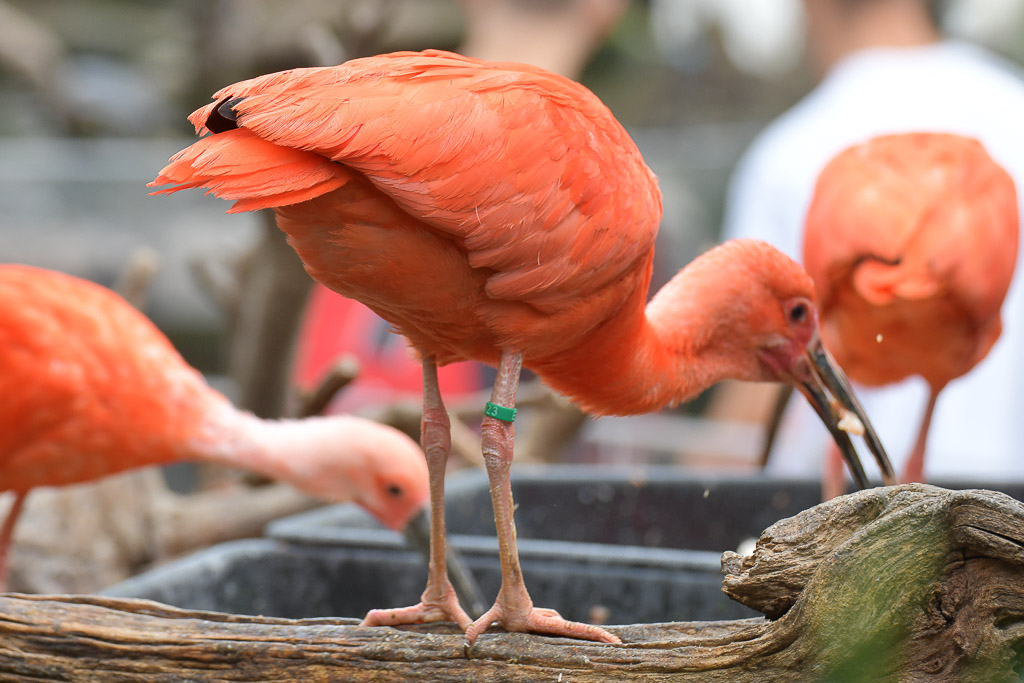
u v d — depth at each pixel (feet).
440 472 20.38
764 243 26.37
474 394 53.06
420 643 18.58
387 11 33.47
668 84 95.14
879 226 29.04
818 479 33.60
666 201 75.97
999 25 88.33
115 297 33.06
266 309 39.83
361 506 34.53
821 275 30.86
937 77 41.83
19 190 64.54
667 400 24.80
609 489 33.86
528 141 17.89
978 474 38.19
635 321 21.77
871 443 27.07
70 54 84.17
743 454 46.19
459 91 17.63
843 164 31.42
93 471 32.12
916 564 16.05
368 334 53.16
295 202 16.66
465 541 29.01
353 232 17.93
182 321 66.80
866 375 33.81
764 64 100.07
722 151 84.43
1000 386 40.96
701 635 17.81
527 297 18.85
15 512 32.63
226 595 28.60
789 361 26.78
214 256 43.42
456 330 19.75
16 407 30.27
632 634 18.26
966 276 28.71
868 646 15.70
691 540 33.63
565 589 26.84
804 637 16.46
